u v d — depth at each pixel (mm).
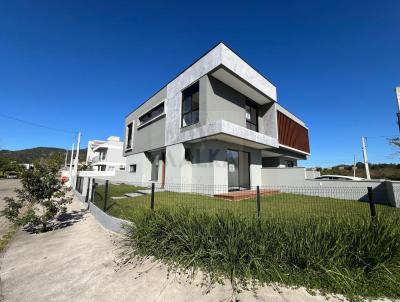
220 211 4098
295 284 2758
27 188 5941
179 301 2635
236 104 11742
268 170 13148
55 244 4891
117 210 6707
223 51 9531
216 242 3361
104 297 2809
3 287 3102
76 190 14469
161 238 3943
